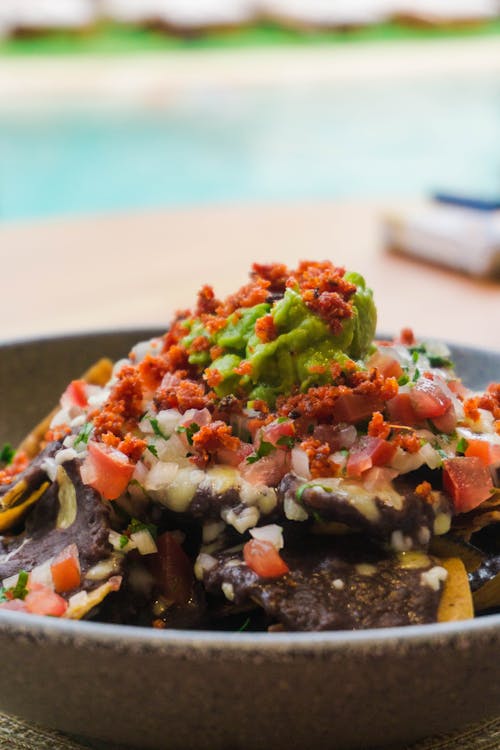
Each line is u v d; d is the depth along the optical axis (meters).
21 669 0.45
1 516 0.54
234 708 0.44
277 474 0.51
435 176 2.41
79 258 1.10
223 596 0.52
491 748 0.49
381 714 0.45
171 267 1.06
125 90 2.52
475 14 2.88
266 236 1.18
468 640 0.43
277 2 2.79
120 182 2.39
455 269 1.08
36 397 0.68
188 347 0.56
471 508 0.51
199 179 2.44
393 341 0.65
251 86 2.60
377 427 0.51
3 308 0.94
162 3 2.67
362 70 2.74
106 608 0.51
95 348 0.69
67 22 2.54
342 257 1.12
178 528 0.53
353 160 2.53
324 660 0.43
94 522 0.51
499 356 0.66
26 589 0.51
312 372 0.53
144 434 0.54
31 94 2.44
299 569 0.50
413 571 0.50
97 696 0.45
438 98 2.74
